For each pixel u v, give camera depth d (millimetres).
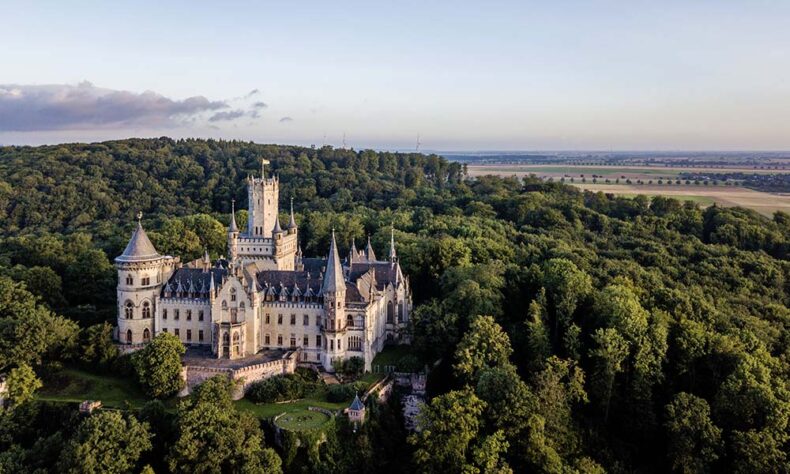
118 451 103312
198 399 115562
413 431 131125
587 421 129875
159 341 127938
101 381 132500
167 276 149875
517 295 163500
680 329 143125
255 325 140375
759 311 172500
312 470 110438
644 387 130750
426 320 147750
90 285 175125
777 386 127000
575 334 140000
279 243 163625
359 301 141250
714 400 129500
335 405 124438
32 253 199625
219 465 104875
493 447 108312
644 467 126000
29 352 129875
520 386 117188
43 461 106938
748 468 112750
